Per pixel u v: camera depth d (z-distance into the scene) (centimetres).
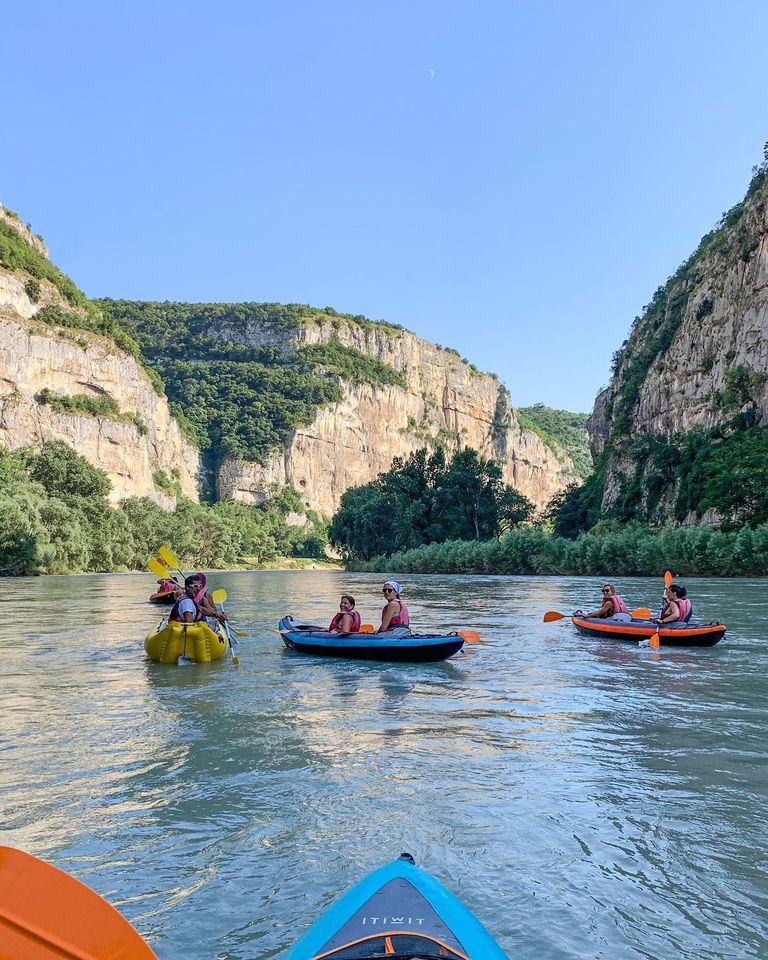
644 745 745
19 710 905
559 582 4212
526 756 709
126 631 1781
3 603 2867
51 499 8581
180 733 794
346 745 748
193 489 18425
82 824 548
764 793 608
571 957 382
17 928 294
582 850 502
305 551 18000
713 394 7544
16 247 14438
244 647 1469
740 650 1384
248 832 532
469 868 477
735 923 414
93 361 14012
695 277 9106
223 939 402
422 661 1252
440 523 8275
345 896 390
